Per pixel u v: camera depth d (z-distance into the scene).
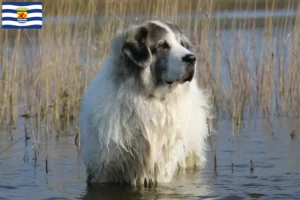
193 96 10.02
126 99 8.48
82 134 9.21
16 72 14.97
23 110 15.79
